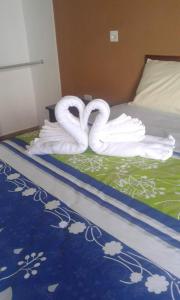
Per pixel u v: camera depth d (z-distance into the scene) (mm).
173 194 1133
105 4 2607
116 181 1244
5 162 1522
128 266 846
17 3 3227
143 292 766
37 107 3689
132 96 2719
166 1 2182
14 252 934
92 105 1414
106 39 2732
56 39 3291
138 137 1480
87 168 1375
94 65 2969
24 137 1819
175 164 1347
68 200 1167
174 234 946
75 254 904
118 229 991
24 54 3443
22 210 1132
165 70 2168
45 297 776
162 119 1929
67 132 1501
